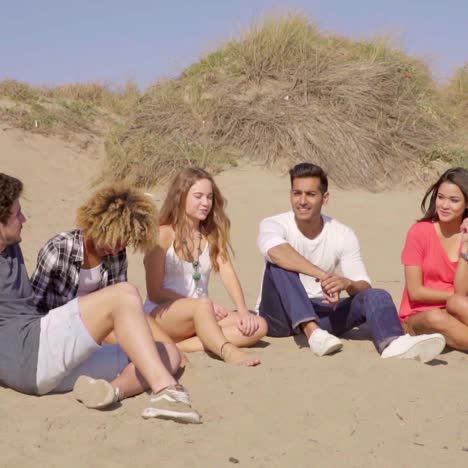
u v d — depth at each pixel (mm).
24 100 14336
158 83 12742
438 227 4887
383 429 3541
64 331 3639
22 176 11672
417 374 4199
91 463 3100
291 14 12805
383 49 12859
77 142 13484
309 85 11938
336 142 11211
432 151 11547
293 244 4934
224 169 11055
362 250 8625
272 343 4941
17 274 3773
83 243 3955
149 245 3875
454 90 13820
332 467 3164
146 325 3672
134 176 11367
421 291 4848
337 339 4543
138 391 3801
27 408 3602
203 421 3555
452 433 3523
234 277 4914
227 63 12656
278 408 3736
